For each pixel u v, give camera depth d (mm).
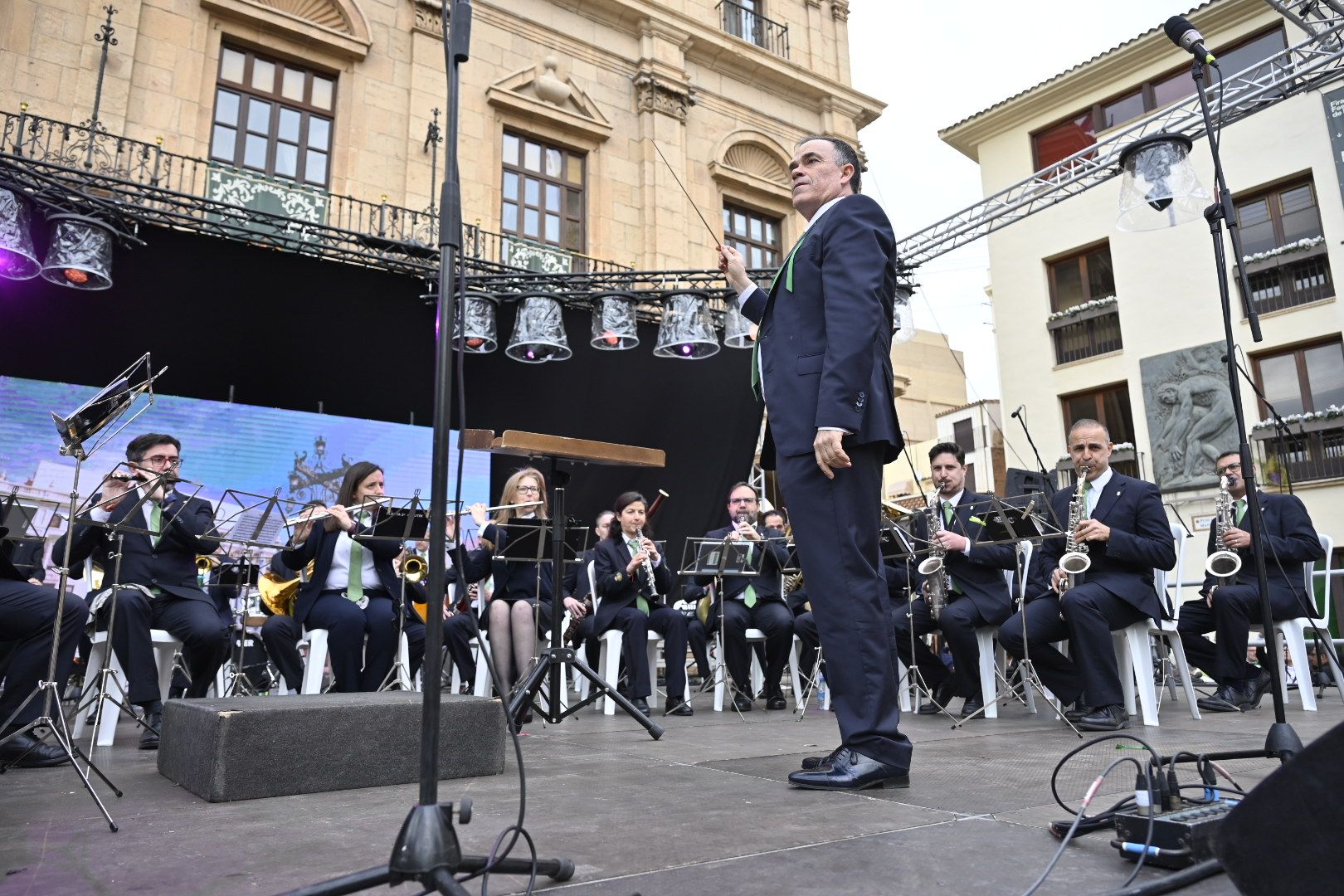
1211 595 5176
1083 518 4402
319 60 9398
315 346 7852
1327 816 950
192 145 8453
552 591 4965
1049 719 4367
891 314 2479
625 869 1494
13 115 6914
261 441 7562
